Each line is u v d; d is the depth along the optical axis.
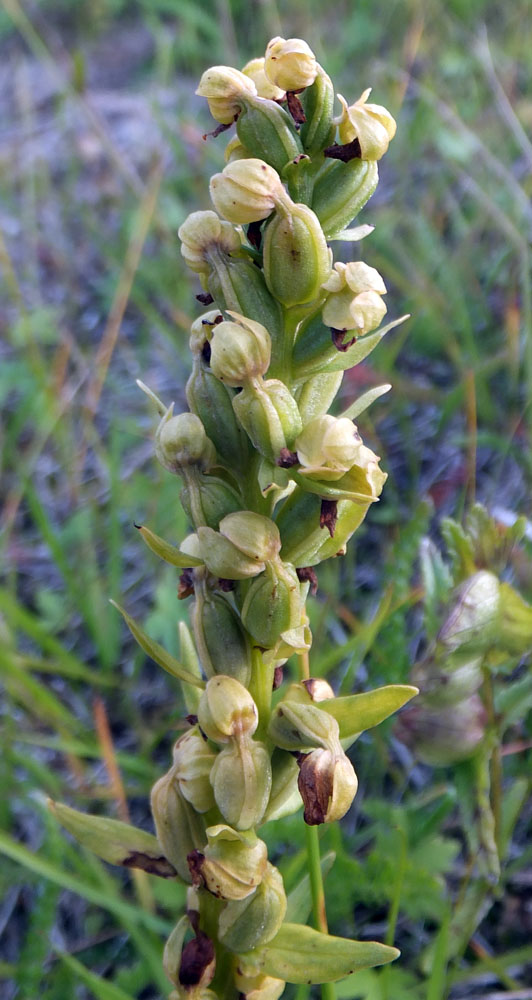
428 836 0.13
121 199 0.28
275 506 0.09
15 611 0.16
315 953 0.09
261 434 0.08
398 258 0.23
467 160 0.23
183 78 0.34
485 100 0.26
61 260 0.28
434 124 0.24
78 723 0.16
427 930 0.13
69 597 0.18
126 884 0.14
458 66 0.27
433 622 0.12
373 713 0.08
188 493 0.08
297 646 0.08
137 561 0.20
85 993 0.13
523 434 0.18
